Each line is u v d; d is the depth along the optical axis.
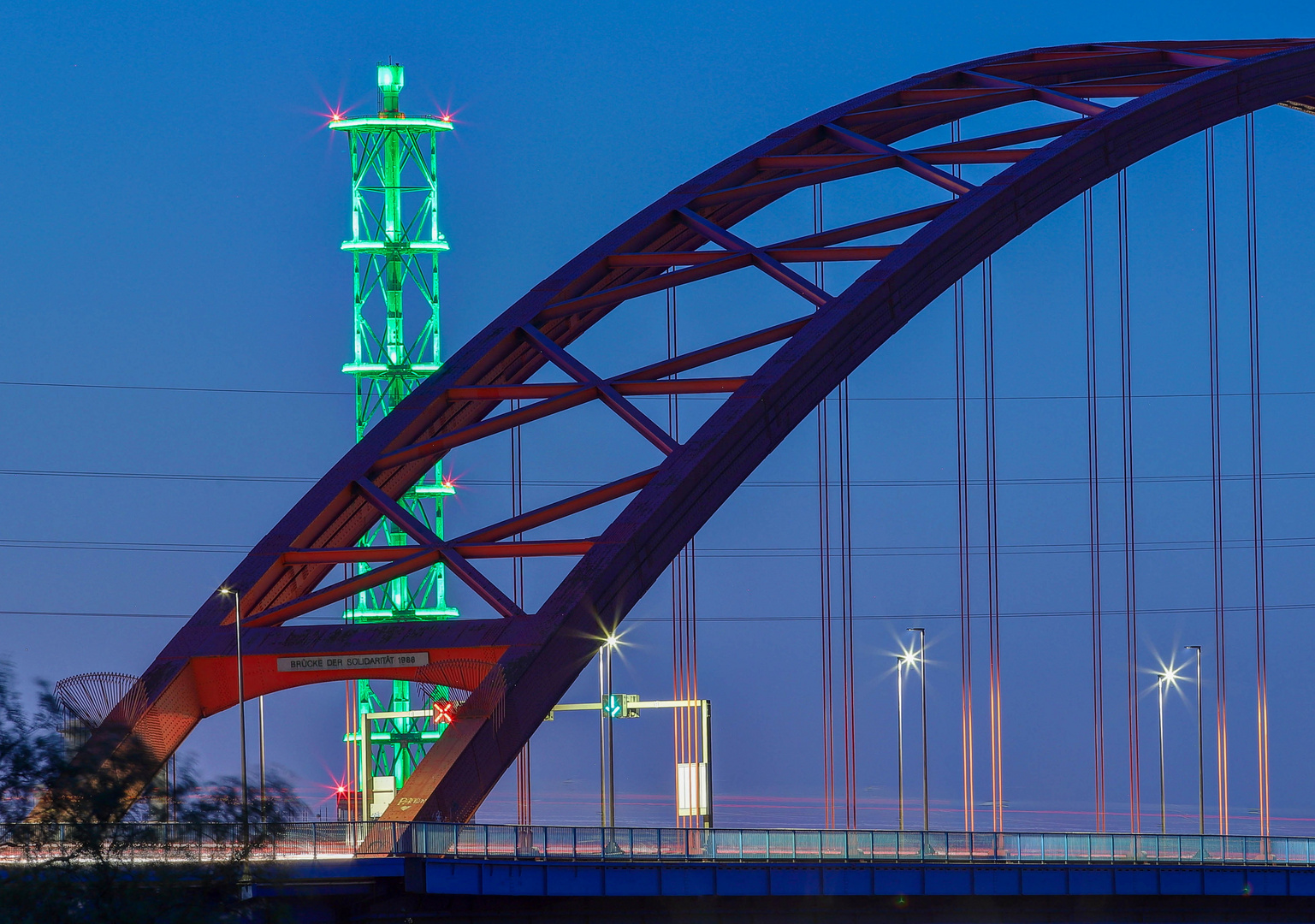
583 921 113.56
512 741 112.25
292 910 96.00
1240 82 160.88
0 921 77.06
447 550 124.69
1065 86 171.25
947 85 172.50
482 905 109.19
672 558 125.62
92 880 79.94
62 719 87.31
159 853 82.25
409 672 116.75
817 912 122.81
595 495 128.62
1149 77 175.88
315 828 102.50
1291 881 140.62
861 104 168.12
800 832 123.06
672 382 136.12
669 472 125.75
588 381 137.38
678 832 118.31
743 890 118.44
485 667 115.56
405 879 103.06
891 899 126.00
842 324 134.38
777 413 131.38
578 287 150.50
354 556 126.31
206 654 117.88
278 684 118.25
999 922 130.75
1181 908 137.88
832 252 144.75
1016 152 154.00
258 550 127.44
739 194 154.00
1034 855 133.50
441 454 141.12
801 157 158.25
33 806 82.81
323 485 132.75
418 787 107.31
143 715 111.69
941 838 129.50
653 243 156.50
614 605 120.56
